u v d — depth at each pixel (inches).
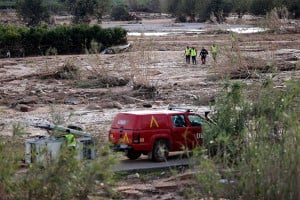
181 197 1179.9
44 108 2513.5
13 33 5241.1
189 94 2795.3
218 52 3257.9
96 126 2037.4
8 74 3782.0
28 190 973.8
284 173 966.4
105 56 4601.4
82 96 2802.7
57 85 3221.0
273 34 6579.7
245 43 5295.3
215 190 973.2
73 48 5462.6
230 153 1104.2
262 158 981.2
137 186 1258.0
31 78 3506.4
